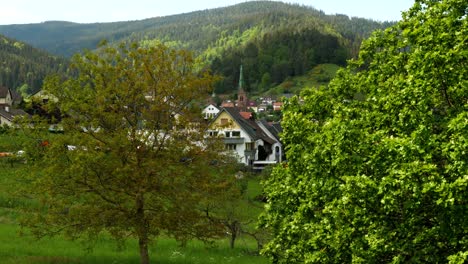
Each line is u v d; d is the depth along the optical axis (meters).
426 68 14.95
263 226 21.36
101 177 23.14
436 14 17.66
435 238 14.66
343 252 15.87
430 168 13.16
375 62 21.70
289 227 18.47
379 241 14.12
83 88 23.83
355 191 14.72
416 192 13.21
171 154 23.86
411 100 14.99
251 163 93.25
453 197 12.67
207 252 34.09
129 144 22.64
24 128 23.30
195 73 24.98
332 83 22.50
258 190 56.25
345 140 15.99
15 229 34.56
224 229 26.64
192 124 24.58
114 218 23.89
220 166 25.53
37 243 31.61
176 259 30.81
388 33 21.88
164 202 25.03
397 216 15.28
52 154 22.33
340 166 16.66
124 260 29.16
